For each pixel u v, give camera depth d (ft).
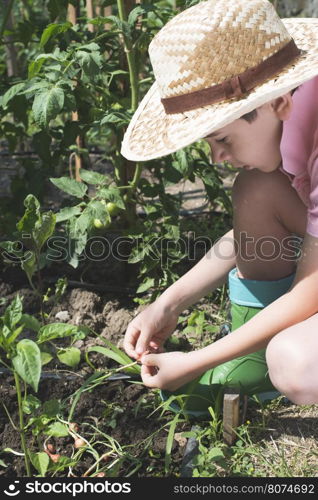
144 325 7.82
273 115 6.50
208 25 6.10
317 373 6.63
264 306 7.68
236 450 7.11
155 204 10.03
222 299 9.52
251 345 6.89
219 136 6.43
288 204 7.36
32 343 6.04
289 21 7.38
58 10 10.23
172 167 9.65
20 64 15.56
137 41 9.32
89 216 8.91
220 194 10.36
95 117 9.70
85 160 12.37
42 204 11.19
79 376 8.40
